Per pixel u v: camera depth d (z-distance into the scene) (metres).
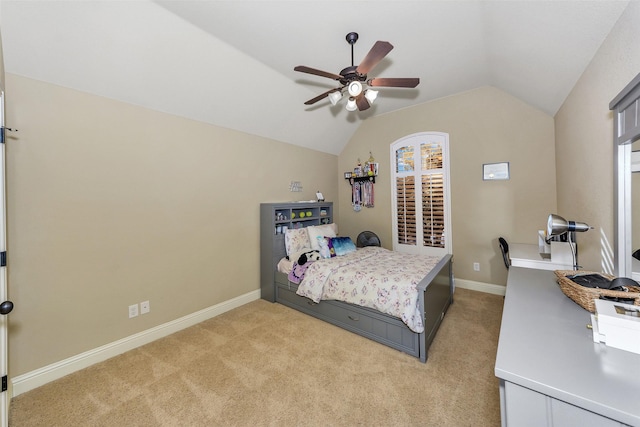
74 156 2.07
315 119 3.94
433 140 3.93
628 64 1.38
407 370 2.01
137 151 2.43
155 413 1.64
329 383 1.88
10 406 1.71
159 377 1.97
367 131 4.62
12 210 1.81
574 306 1.23
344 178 4.97
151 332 2.51
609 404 0.63
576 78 2.16
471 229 3.68
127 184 2.37
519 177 3.33
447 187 3.83
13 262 1.82
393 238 4.37
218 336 2.57
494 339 2.41
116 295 2.31
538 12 1.66
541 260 2.30
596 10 1.46
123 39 1.94
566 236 2.39
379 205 4.53
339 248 3.44
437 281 2.55
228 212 3.21
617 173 1.42
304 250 3.47
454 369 2.01
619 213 1.42
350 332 2.60
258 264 3.58
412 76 3.06
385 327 2.35
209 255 3.01
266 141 3.69
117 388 1.87
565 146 2.62
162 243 2.61
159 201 2.59
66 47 1.83
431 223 3.97
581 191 2.15
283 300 3.34
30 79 1.87
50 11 1.64
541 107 3.08
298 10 1.90
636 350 0.85
